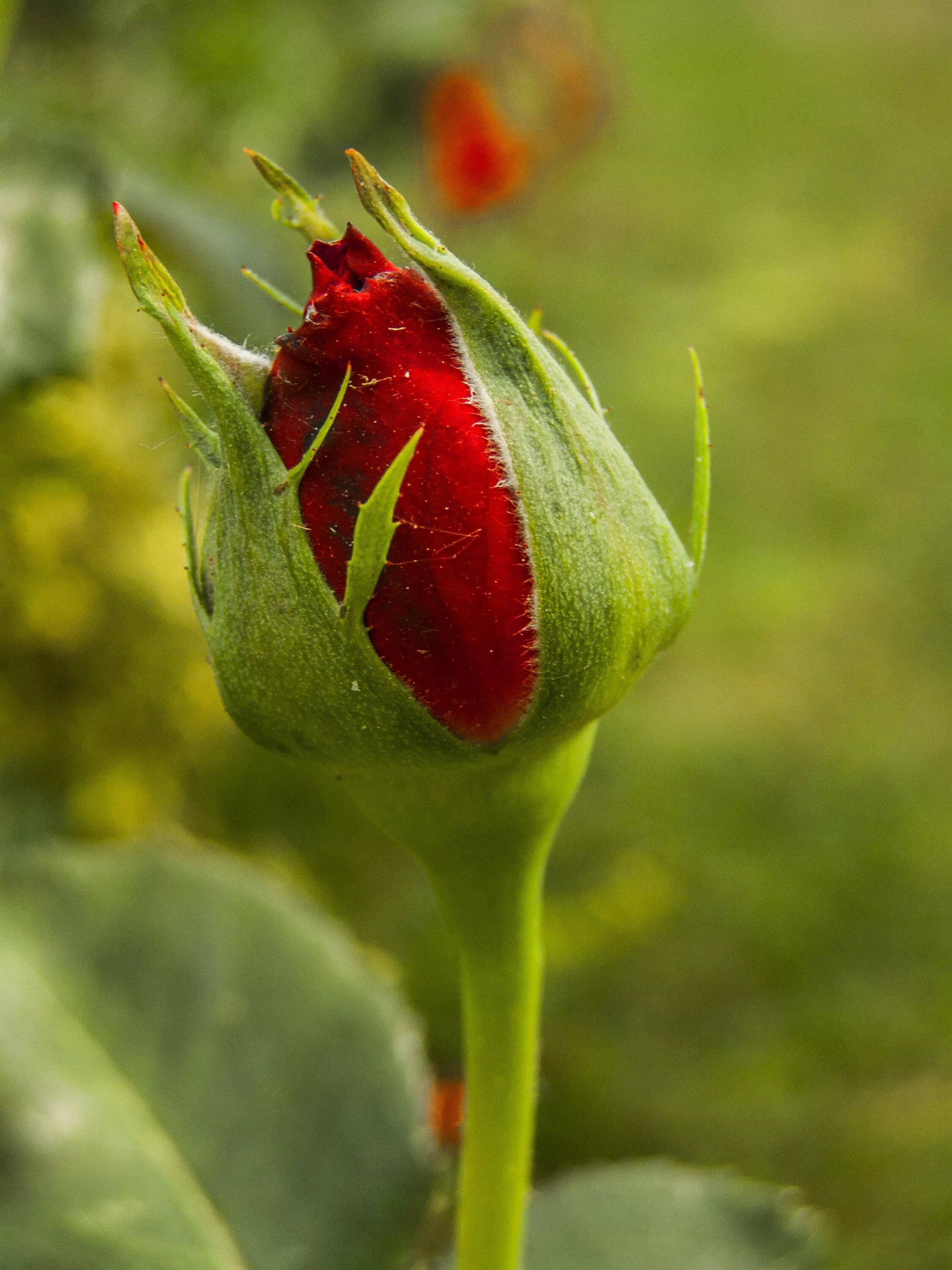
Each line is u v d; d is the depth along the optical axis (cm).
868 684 90
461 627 17
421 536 16
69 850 22
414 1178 20
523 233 129
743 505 109
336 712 17
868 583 100
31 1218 20
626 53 194
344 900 60
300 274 32
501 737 17
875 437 118
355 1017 21
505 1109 18
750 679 90
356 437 16
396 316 16
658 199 163
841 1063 61
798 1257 21
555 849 73
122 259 16
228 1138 21
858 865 73
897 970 66
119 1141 20
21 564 43
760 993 65
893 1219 53
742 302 139
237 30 55
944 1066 61
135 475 44
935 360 131
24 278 24
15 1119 20
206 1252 20
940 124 192
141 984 21
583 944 65
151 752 46
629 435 116
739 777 80
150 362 44
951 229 159
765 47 223
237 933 21
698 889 71
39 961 21
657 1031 62
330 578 17
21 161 25
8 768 43
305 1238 20
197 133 54
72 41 50
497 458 17
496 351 17
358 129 72
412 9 72
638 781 79
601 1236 21
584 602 17
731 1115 57
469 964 18
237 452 16
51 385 24
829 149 184
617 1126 56
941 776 81
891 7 244
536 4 90
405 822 17
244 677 17
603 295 137
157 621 45
